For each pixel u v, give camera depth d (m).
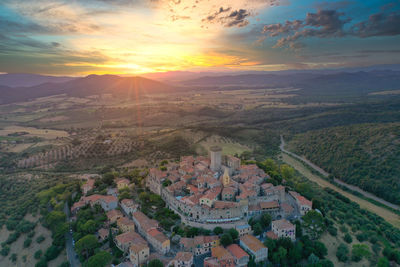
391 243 174.88
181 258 135.88
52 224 185.25
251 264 137.75
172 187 192.25
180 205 176.25
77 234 167.00
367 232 179.50
